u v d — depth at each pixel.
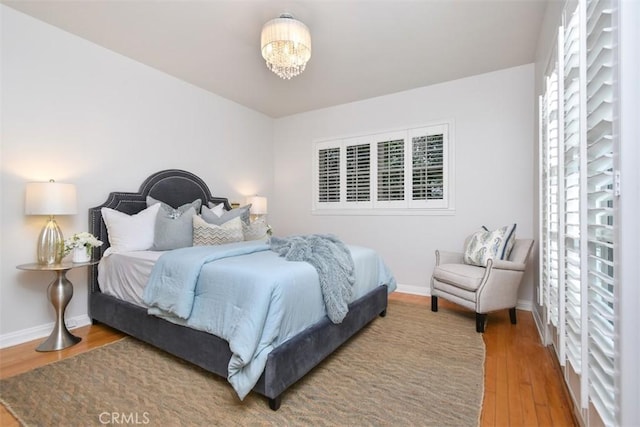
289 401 1.62
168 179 3.38
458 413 1.54
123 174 3.07
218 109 4.09
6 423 1.46
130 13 2.40
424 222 3.79
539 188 2.51
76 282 2.73
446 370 1.94
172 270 2.02
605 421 1.01
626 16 0.91
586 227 1.15
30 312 2.46
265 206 4.27
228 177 4.24
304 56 2.34
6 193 2.34
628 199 0.92
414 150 3.86
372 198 4.17
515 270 2.69
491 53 2.99
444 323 2.77
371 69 3.31
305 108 4.58
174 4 2.29
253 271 1.73
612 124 0.98
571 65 1.48
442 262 3.22
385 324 2.75
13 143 2.37
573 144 1.44
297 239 2.48
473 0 2.23
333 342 2.00
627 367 0.92
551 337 2.23
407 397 1.66
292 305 1.72
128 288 2.42
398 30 2.59
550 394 1.69
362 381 1.82
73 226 2.70
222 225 2.98
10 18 2.35
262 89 3.88
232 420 1.47
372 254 2.87
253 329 1.52
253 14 2.39
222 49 2.93
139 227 2.79
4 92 2.33
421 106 3.80
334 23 2.49
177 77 3.55
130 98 3.12
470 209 3.52
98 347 2.27
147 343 2.32
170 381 1.80
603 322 1.08
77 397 1.65
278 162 5.02
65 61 2.65
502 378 1.86
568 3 1.55
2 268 2.33
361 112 4.25
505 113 3.32
